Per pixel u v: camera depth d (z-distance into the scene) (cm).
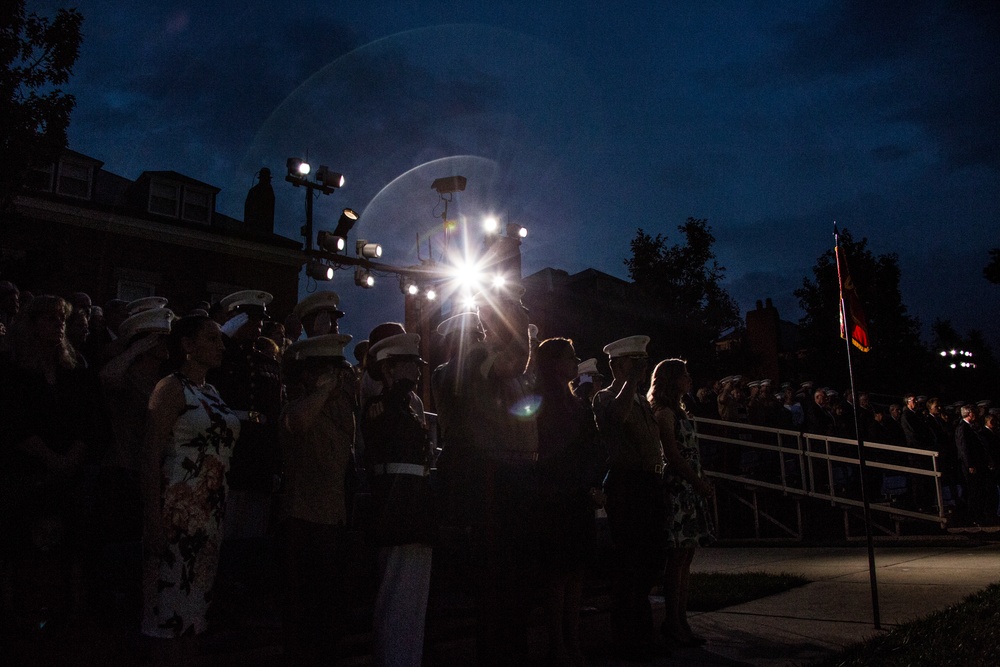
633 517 519
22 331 420
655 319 3100
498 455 411
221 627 425
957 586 726
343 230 1930
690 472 557
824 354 2812
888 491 1366
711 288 3109
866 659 470
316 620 384
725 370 3108
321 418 402
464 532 501
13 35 1198
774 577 799
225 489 371
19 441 401
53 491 409
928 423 1470
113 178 2680
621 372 559
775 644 539
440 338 472
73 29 1231
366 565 483
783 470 1323
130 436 450
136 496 437
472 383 414
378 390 546
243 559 446
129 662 375
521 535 412
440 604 513
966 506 1402
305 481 395
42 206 2209
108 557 429
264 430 482
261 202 2741
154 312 469
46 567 409
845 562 959
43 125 1238
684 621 565
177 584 343
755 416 1420
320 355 402
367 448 399
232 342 496
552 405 451
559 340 467
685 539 554
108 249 2358
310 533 390
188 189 2584
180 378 367
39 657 368
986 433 1388
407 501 382
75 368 436
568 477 439
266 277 2678
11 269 1291
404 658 372
